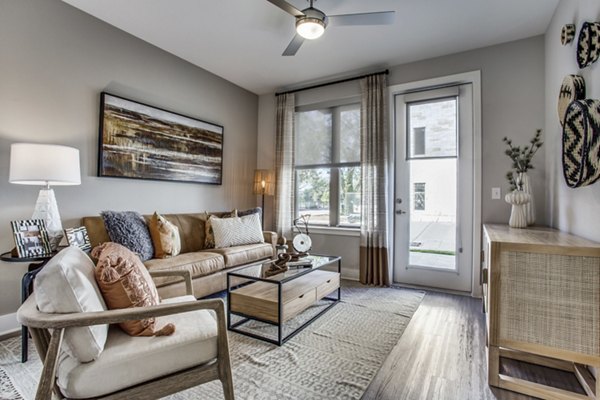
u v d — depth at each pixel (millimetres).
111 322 1105
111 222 2586
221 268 3004
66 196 2664
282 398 1582
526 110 3088
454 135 3482
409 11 2676
